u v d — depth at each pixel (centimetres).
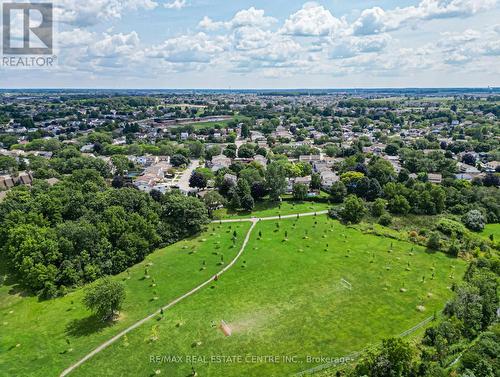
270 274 11425
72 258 11450
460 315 8931
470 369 7312
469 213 15400
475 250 12738
